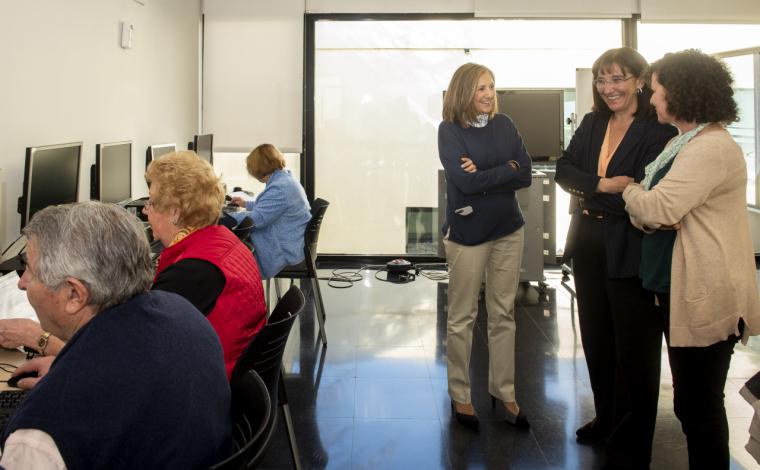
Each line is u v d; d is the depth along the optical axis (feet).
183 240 6.16
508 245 9.27
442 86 20.67
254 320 6.22
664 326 7.23
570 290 17.66
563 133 18.29
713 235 6.46
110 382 3.54
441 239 18.54
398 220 21.33
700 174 6.30
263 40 19.79
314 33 20.17
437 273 19.57
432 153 20.99
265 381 6.26
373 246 21.44
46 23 11.10
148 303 3.93
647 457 7.91
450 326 9.56
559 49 20.42
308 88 20.31
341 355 12.65
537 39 20.36
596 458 8.72
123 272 3.86
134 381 3.58
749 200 19.89
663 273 6.90
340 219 21.27
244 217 11.84
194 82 19.35
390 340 13.55
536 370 11.94
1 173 9.31
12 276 7.98
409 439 9.27
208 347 4.00
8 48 10.06
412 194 21.20
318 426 9.66
